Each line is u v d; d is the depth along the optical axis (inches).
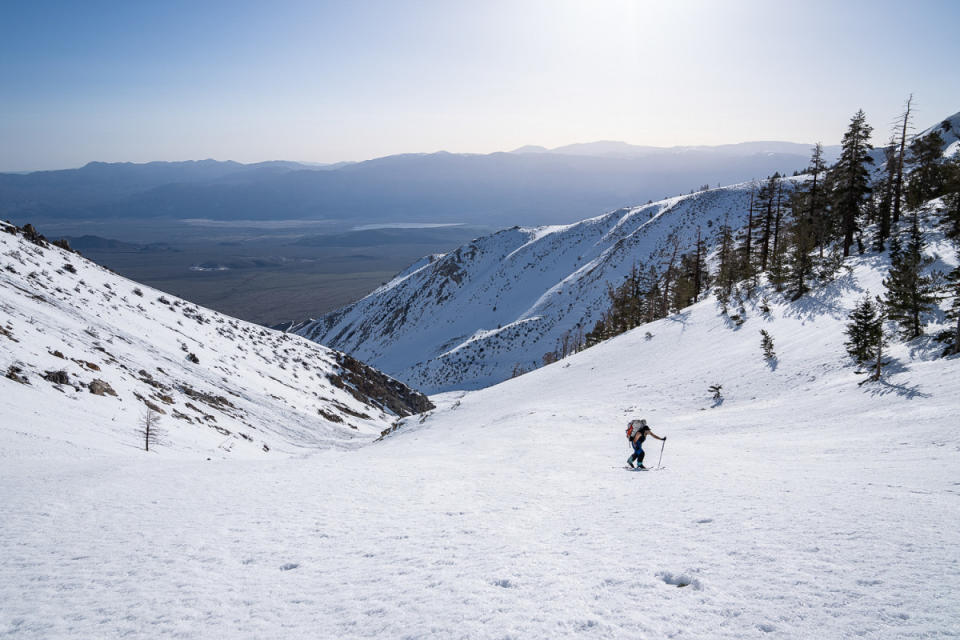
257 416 2546.8
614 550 227.3
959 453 466.3
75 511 379.2
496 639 148.3
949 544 197.2
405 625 165.2
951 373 778.8
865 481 359.6
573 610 164.9
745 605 157.8
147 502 409.1
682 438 840.3
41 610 195.8
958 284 906.1
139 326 2856.8
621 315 3277.6
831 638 131.3
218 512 366.3
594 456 665.0
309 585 213.2
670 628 146.6
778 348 1325.0
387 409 4190.5
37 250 3029.0
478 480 479.8
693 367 1482.5
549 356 4872.0
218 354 3174.2
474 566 218.4
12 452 906.7
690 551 216.2
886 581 164.4
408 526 305.6
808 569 182.4
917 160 1911.9
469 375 5684.1
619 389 1499.8
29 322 2000.5
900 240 1533.0
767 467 470.3
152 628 174.9
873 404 794.2
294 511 361.4
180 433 1690.5
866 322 1031.0
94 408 1521.9
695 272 2765.7
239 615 184.2
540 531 274.1
